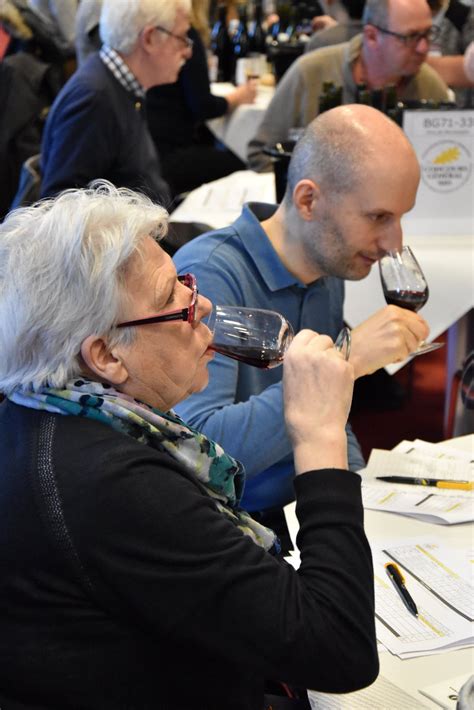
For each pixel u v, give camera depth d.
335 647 0.92
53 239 0.94
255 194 3.16
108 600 0.89
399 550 1.33
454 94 3.87
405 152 1.67
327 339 1.14
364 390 3.74
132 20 2.94
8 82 4.18
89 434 0.93
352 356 1.50
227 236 1.76
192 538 0.90
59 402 0.95
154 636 0.91
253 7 5.93
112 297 0.94
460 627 1.15
